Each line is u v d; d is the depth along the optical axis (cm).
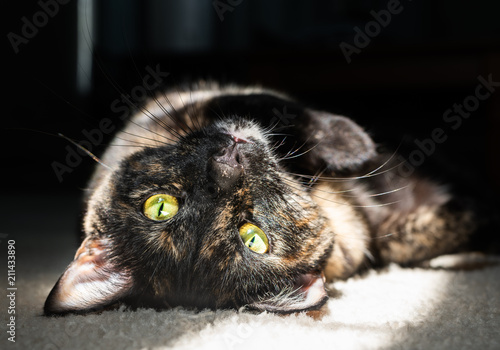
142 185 39
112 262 37
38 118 84
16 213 80
